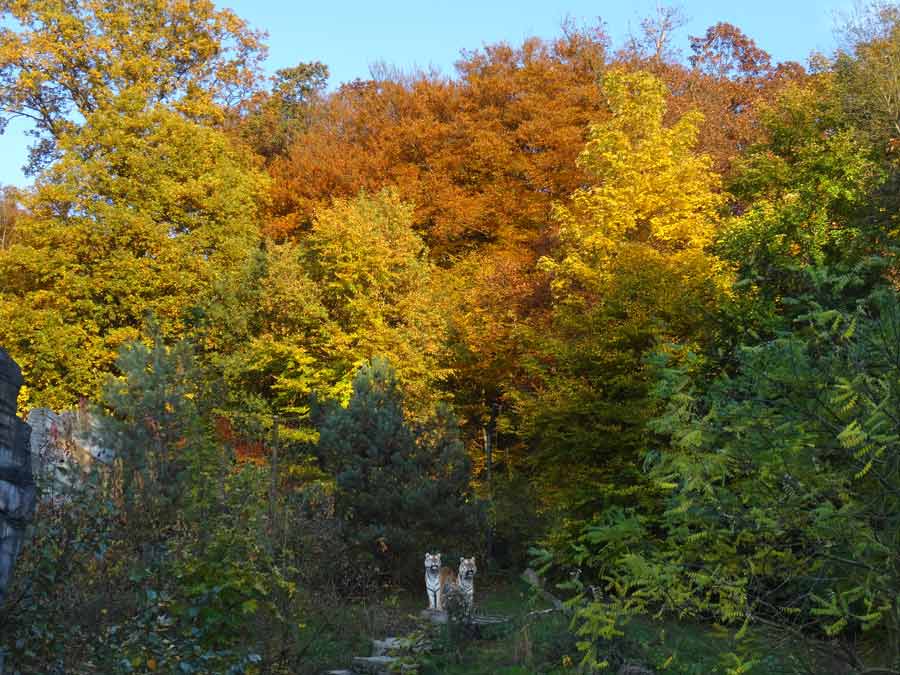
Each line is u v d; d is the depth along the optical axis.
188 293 27.17
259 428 18.69
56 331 25.00
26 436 5.94
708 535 5.57
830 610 5.12
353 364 24.58
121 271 26.06
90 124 27.95
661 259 18.20
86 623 7.79
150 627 7.62
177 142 28.58
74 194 26.56
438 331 25.47
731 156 27.81
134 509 9.95
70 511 8.20
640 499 15.17
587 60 34.53
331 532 14.42
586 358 16.95
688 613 5.73
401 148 34.22
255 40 35.81
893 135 20.83
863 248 14.90
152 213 27.39
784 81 35.28
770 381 5.77
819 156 18.58
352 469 17.41
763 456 5.41
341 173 33.09
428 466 18.02
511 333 23.33
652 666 8.97
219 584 8.82
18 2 30.12
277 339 25.33
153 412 11.84
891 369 5.43
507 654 11.30
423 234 31.80
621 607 5.70
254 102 38.62
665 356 6.39
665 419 5.81
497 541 19.45
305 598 11.64
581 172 30.39
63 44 30.14
